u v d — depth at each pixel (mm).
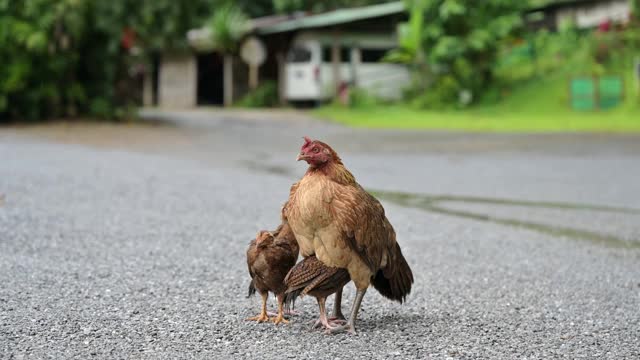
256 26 25344
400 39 22891
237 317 4621
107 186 7676
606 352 4387
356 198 4398
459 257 5465
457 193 7770
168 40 17797
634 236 5930
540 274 5215
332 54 24234
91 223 5953
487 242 5750
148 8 16781
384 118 19078
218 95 29547
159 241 5609
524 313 4727
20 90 16469
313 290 4438
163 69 28141
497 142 13398
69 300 4738
